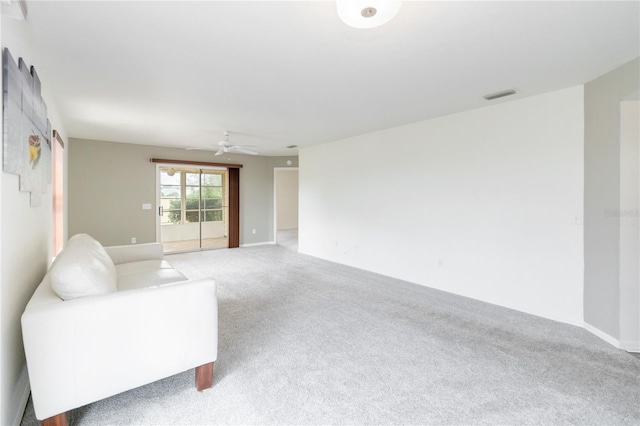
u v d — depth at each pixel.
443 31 2.03
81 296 1.69
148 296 1.73
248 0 1.70
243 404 1.81
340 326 2.92
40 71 2.51
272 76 2.78
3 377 1.39
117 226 6.07
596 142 2.80
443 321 3.07
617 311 2.58
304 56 2.39
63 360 1.51
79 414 1.71
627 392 1.96
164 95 3.29
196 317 1.89
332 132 5.12
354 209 5.51
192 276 4.75
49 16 1.85
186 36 2.10
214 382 2.02
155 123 4.49
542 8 1.78
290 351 2.44
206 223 7.62
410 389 1.97
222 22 1.93
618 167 2.59
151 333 1.75
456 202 3.96
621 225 2.56
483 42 2.17
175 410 1.75
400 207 4.69
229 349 2.46
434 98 3.36
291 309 3.35
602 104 2.73
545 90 3.11
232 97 3.36
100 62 2.50
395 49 2.27
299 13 1.83
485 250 3.69
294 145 6.39
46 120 2.50
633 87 2.45
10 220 1.49
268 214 8.18
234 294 3.86
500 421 1.69
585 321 2.93
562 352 2.47
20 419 1.66
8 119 1.38
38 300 1.57
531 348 2.53
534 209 3.28
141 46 2.24
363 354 2.40
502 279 3.54
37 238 2.18
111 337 1.63
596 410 1.79
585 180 2.93
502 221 3.53
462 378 2.09
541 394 1.93
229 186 7.43
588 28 1.99
